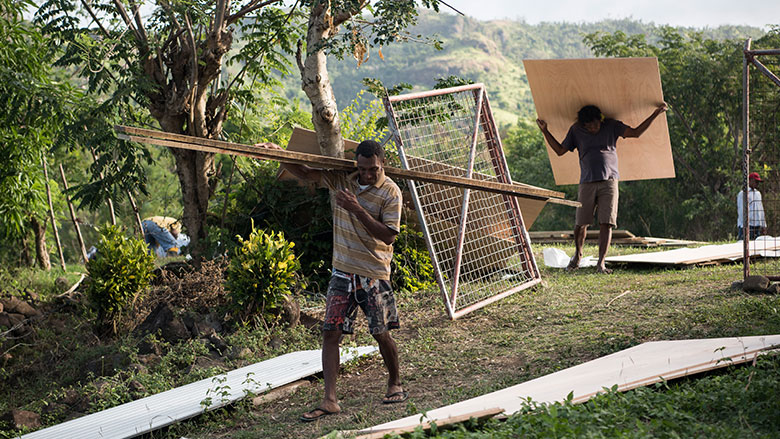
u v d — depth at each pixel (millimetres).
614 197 9305
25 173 11641
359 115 12578
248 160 10867
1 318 8844
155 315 7723
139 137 4168
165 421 4844
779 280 7285
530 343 6121
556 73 8969
